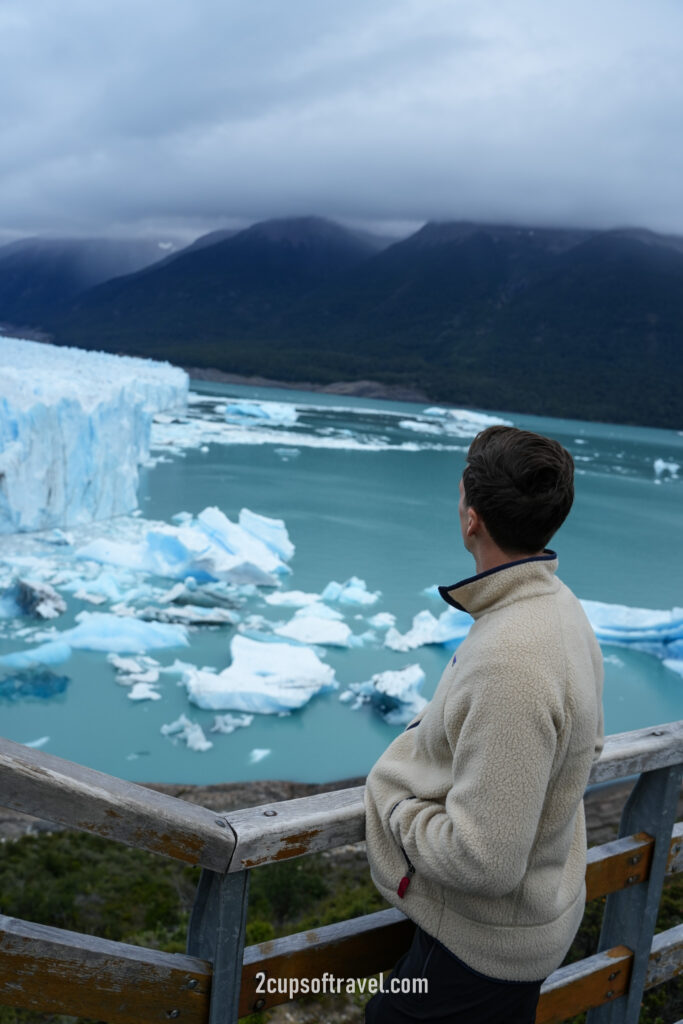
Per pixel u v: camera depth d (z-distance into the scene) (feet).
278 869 21.95
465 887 3.10
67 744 31.04
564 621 3.29
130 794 3.08
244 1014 3.66
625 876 4.67
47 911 19.60
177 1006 3.46
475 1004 3.52
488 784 2.98
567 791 3.30
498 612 3.31
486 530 3.50
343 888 21.97
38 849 23.52
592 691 3.28
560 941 3.51
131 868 22.94
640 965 4.87
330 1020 10.93
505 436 3.49
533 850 3.35
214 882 3.44
